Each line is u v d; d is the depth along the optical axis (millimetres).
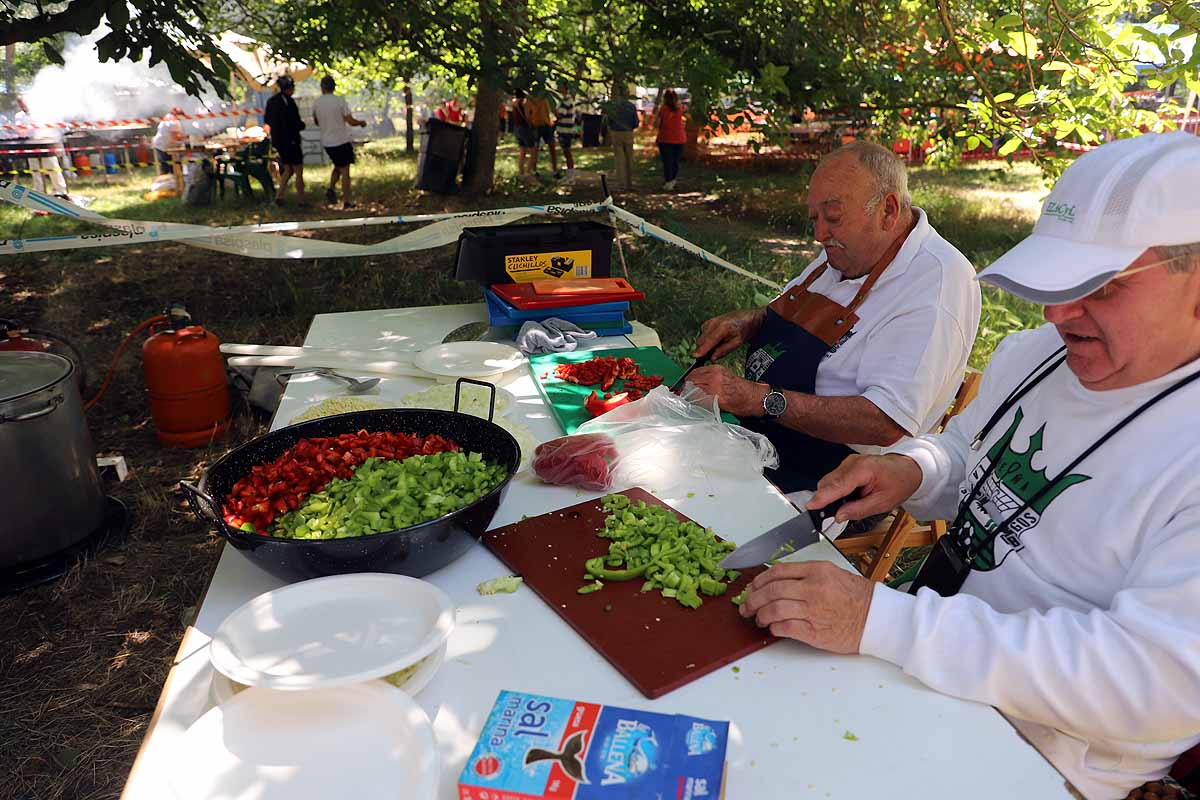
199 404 4438
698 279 7168
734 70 6715
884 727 1235
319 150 15578
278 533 1597
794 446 2682
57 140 12922
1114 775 1406
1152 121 4613
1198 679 1152
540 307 3104
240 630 1356
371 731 1176
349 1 6051
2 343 4012
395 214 10344
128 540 3670
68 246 3807
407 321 3395
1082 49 4582
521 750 1077
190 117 13664
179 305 4449
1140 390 1401
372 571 1519
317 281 7316
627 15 7707
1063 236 1264
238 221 9859
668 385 2533
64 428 3354
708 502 1923
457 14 6102
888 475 1831
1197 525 1253
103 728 2684
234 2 7473
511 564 1638
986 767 1168
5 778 2496
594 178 13914
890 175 2486
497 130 11719
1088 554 1444
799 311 2814
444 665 1369
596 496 1947
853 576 1420
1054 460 1539
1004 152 4848
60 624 3156
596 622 1453
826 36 6977
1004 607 1572
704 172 14602
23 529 3326
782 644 1411
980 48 5660
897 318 2516
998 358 1883
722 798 1108
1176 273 1239
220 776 1115
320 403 2336
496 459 1836
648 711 1170
